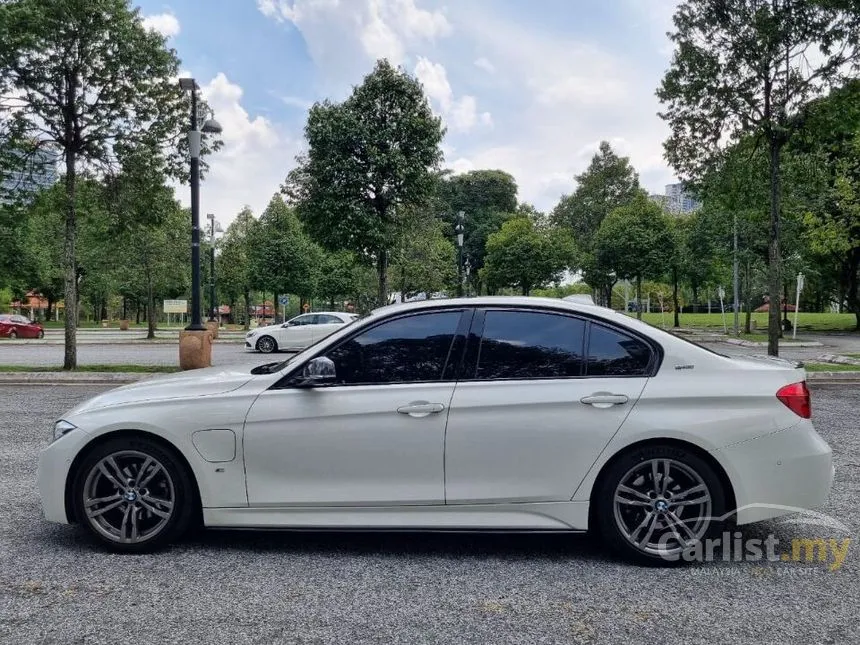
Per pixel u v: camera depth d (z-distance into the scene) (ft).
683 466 11.85
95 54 44.73
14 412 30.32
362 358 12.69
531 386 12.16
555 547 13.14
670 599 10.59
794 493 11.80
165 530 12.53
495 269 146.61
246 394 12.55
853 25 40.27
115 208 49.32
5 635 9.32
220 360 63.31
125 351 76.84
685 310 277.44
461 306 12.96
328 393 12.37
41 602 10.44
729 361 12.49
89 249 107.04
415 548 13.08
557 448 11.91
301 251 125.49
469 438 11.99
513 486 11.99
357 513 12.21
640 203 131.44
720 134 46.93
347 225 53.26
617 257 128.06
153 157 48.21
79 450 12.53
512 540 13.60
